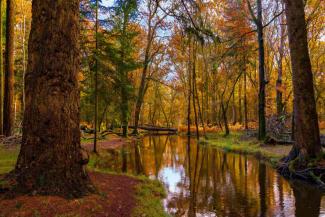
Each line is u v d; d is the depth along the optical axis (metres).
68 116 7.86
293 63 15.23
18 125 33.19
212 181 13.98
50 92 7.72
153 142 36.12
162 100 80.25
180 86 61.75
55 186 7.43
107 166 16.73
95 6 18.61
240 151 24.62
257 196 11.24
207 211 9.49
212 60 34.81
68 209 6.90
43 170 7.52
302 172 14.00
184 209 9.64
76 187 7.74
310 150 14.52
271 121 30.69
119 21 21.55
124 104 28.55
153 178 14.46
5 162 13.67
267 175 15.23
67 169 7.72
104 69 20.77
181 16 12.65
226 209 9.69
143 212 7.93
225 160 20.75
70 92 7.93
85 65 20.50
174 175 15.42
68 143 7.82
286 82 43.31
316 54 41.38
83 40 19.75
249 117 69.69
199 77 56.41
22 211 6.59
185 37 13.59
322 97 46.59
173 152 25.78
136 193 9.77
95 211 7.12
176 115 81.00
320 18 35.41
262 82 27.23
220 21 38.31
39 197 7.13
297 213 9.28
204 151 26.41
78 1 8.22
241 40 30.17
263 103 27.25
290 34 15.30
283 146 23.53
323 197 10.99
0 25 23.39
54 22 7.79
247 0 27.62
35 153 7.62
